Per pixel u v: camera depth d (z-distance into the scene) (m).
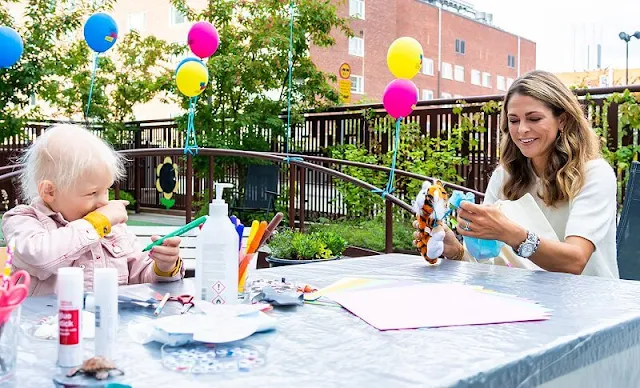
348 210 7.66
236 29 9.08
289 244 4.20
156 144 10.56
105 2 9.44
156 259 1.51
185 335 0.92
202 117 9.03
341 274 1.64
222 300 1.18
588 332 1.03
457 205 1.75
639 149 5.12
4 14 8.77
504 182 2.18
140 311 1.19
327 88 9.06
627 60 8.78
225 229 1.18
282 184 8.53
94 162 1.50
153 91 9.98
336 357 0.87
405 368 0.81
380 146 7.51
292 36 8.61
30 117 9.66
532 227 1.88
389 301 1.26
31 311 1.18
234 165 8.96
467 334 1.01
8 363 0.78
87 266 1.56
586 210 1.87
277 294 1.28
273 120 8.54
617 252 2.25
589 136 1.98
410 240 5.82
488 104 6.39
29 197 1.58
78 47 9.41
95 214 1.48
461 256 2.01
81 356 0.84
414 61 3.76
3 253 1.46
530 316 1.13
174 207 10.30
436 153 6.74
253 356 0.87
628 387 1.15
